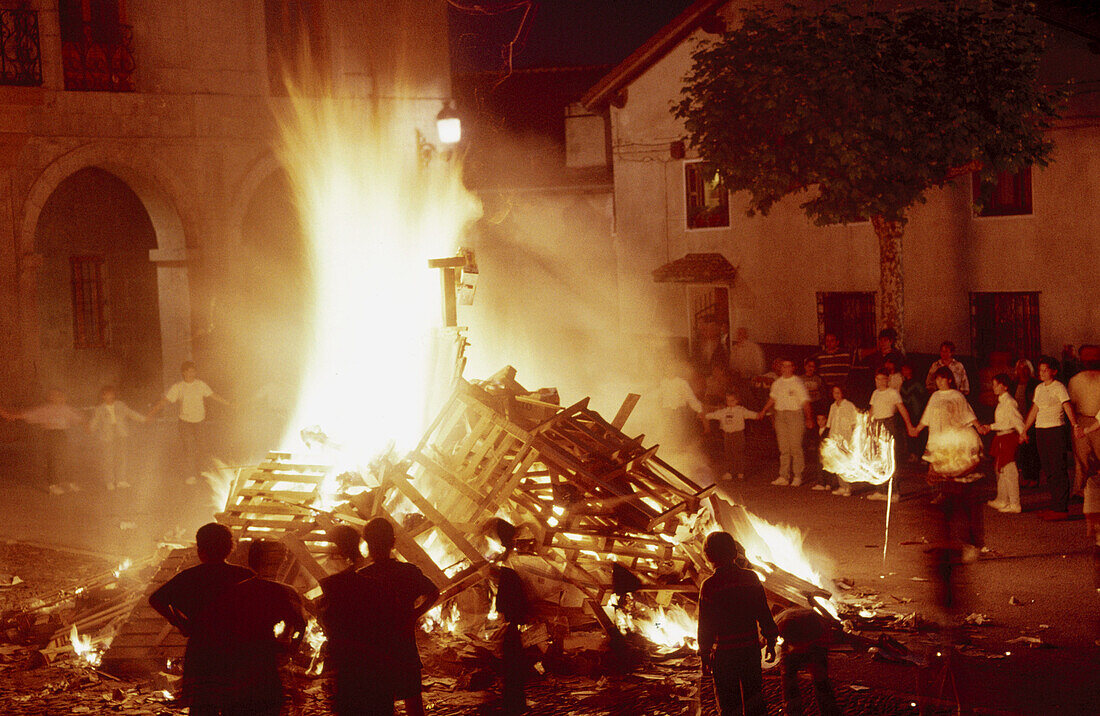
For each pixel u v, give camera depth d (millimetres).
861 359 22312
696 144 20500
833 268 25969
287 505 10477
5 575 11977
